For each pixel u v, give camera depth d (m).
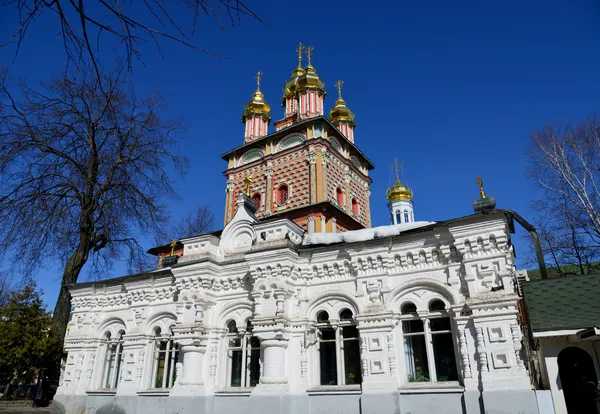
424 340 15.14
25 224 20.67
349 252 16.62
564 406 12.88
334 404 15.21
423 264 15.60
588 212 29.22
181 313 18.50
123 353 20.38
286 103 40.22
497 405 12.72
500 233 14.17
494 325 13.51
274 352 16.05
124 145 24.27
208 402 17.19
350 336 16.39
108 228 23.64
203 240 19.56
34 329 22.78
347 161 35.69
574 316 13.29
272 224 18.22
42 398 23.03
